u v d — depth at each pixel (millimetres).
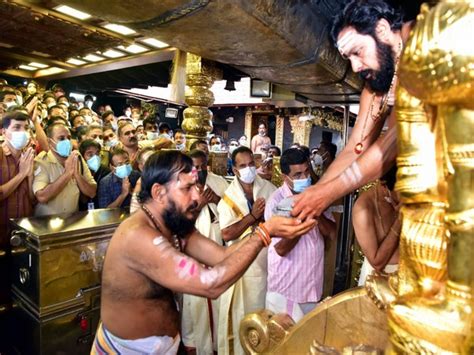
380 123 1101
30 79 6254
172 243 1327
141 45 3975
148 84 6391
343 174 913
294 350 867
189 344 2449
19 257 1952
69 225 1978
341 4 1628
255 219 2189
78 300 1950
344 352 753
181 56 2830
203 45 1431
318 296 1921
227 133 12836
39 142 3311
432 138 533
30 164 2295
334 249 2791
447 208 481
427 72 439
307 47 1578
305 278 1869
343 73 2152
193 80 2756
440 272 527
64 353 1925
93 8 1006
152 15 1062
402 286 609
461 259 461
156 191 1246
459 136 448
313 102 4004
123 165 2936
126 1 952
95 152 2998
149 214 1267
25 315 1930
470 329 453
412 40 459
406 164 553
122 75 6223
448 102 450
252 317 1000
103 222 2082
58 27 3352
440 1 450
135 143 3789
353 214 1225
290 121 10812
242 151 2271
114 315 1248
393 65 809
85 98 7438
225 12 1066
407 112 546
